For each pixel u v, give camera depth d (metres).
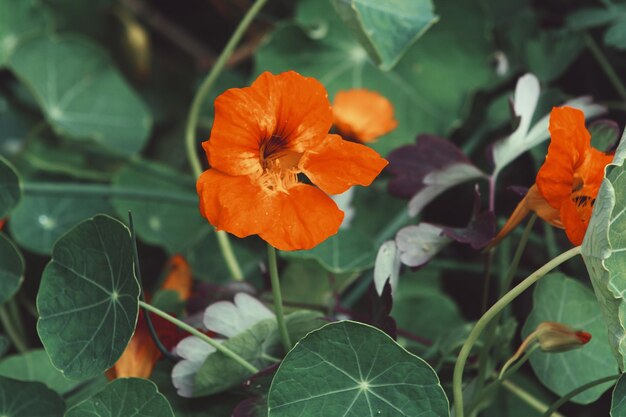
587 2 0.58
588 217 0.38
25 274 0.58
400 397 0.37
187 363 0.41
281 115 0.38
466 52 0.59
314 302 0.47
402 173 0.45
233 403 0.42
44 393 0.42
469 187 0.56
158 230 0.59
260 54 0.59
